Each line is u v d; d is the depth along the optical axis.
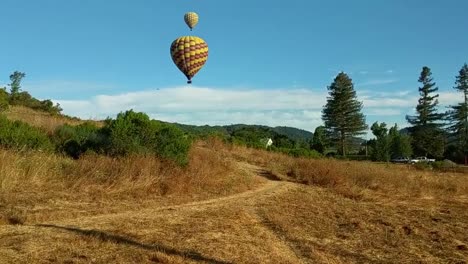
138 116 15.69
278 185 17.31
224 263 7.12
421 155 71.81
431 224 11.32
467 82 70.81
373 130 73.44
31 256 6.78
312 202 14.05
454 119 71.81
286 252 8.16
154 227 9.12
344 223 10.98
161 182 13.16
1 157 11.32
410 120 72.06
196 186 14.27
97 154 14.13
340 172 18.98
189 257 7.27
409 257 8.13
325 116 69.12
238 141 31.64
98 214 10.02
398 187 18.61
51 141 15.39
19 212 9.30
